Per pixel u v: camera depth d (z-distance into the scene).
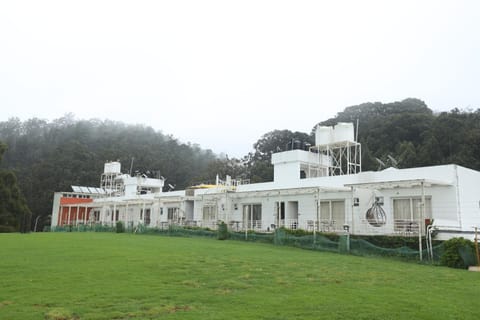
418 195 20.69
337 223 24.34
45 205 73.81
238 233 25.05
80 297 7.81
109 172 58.59
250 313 6.82
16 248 16.66
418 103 72.31
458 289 9.73
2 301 7.50
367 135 61.25
